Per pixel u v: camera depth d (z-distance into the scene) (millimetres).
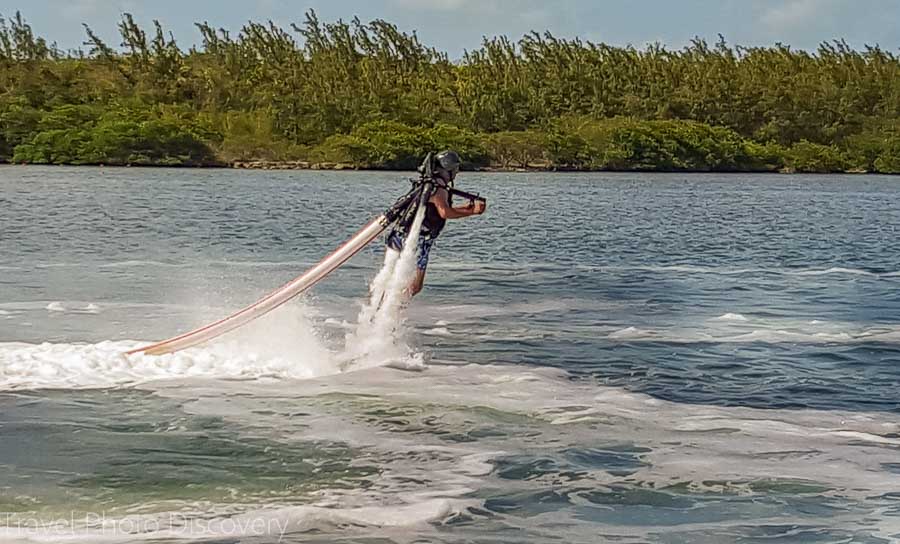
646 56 97562
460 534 5617
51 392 8336
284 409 7957
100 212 31141
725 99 92125
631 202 42781
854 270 18984
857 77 97875
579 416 7914
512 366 9656
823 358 10242
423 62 98875
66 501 5984
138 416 7715
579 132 83875
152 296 13781
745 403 8461
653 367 9734
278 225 27750
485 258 20234
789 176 79812
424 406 8102
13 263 17594
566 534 5645
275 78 89688
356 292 14633
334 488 6270
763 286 16188
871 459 6945
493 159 81562
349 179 59938
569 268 18516
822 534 5664
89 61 89625
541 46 96000
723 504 6102
